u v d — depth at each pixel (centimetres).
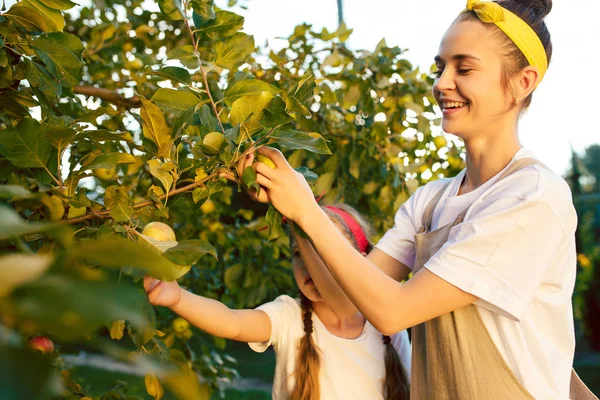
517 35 123
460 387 118
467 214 124
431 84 262
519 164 125
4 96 110
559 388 117
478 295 110
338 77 249
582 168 1316
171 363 113
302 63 263
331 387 158
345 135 250
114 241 31
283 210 106
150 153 99
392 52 254
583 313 876
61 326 28
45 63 109
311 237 107
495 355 117
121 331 96
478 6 125
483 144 130
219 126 109
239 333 148
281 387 161
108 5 283
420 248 134
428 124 257
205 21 115
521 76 125
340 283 109
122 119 229
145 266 31
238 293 252
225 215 280
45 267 30
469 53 124
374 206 258
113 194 89
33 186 86
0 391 25
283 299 170
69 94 146
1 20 104
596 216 1050
